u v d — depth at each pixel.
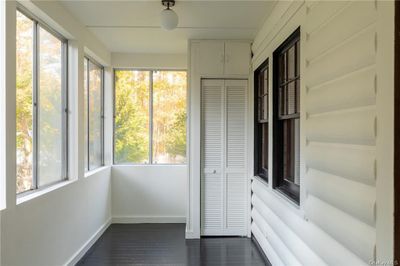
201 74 4.34
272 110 3.28
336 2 1.77
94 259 3.63
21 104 2.53
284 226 2.85
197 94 4.34
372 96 1.41
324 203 1.97
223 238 4.38
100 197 4.50
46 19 2.82
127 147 5.27
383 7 1.32
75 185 3.47
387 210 1.30
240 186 4.44
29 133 2.67
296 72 2.74
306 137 2.25
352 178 1.62
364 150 1.51
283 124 3.22
